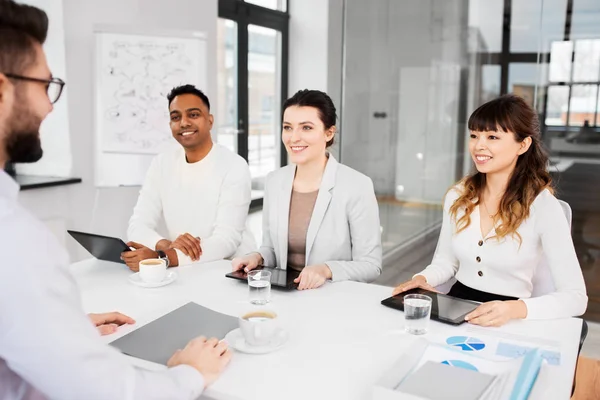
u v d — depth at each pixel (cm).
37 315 87
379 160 438
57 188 341
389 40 421
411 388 106
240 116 605
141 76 349
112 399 94
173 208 272
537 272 197
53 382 90
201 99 267
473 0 381
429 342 130
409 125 422
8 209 90
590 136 348
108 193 373
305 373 122
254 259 210
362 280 207
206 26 433
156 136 354
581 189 354
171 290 182
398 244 438
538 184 190
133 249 223
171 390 105
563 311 160
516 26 366
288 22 554
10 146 97
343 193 217
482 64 383
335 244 219
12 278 86
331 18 524
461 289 204
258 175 649
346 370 124
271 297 175
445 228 214
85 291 181
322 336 143
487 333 146
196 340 125
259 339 132
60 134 346
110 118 347
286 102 216
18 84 95
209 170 268
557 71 356
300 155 213
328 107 213
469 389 106
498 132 187
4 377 98
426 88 411
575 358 131
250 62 607
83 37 347
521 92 370
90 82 354
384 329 148
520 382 103
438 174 416
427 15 403
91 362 93
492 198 199
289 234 225
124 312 161
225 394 113
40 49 98
